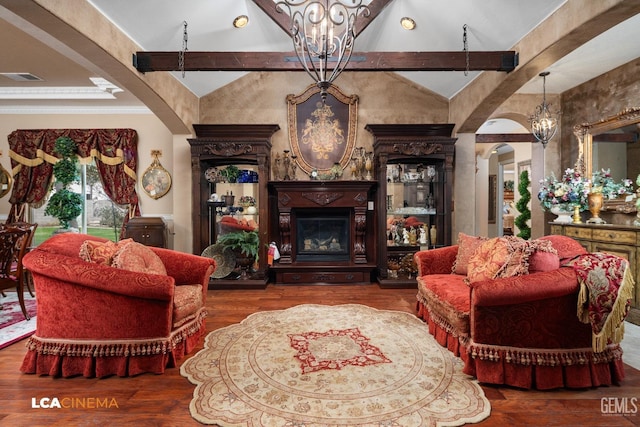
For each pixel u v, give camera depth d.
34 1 2.20
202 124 4.75
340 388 2.03
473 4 3.06
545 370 2.05
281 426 1.69
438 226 4.88
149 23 3.18
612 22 2.45
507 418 1.77
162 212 5.76
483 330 2.10
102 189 6.00
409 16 3.63
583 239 3.76
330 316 3.35
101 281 2.15
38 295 2.25
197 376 2.19
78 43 2.77
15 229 3.16
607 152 4.15
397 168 5.01
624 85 3.98
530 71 3.25
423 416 1.77
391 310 3.56
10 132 5.82
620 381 2.11
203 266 2.95
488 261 2.40
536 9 2.80
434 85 4.79
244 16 3.63
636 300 3.13
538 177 5.29
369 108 5.07
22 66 4.41
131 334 2.23
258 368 2.28
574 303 2.04
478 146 8.18
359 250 4.80
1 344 2.66
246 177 4.92
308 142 5.07
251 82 5.02
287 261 4.79
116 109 5.76
